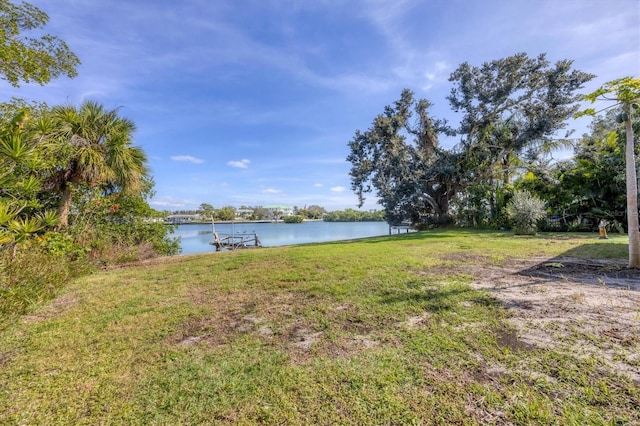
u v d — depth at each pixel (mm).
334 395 1686
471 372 1830
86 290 4453
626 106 4305
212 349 2348
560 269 4461
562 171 13500
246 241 20062
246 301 3590
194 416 1575
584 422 1357
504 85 14039
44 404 1713
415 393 1657
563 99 13688
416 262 5344
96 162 7457
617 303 2855
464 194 16734
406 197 15953
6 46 6164
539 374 1759
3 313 3057
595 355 1924
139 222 9828
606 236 8500
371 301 3266
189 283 4699
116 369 2094
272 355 2197
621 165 10633
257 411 1589
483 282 3850
